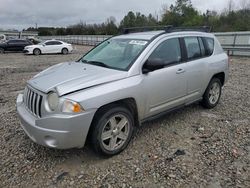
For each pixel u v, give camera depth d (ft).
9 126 15.26
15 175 10.39
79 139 10.37
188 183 9.81
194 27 17.11
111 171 10.64
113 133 11.53
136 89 11.94
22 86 27.20
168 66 13.87
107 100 10.77
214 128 14.90
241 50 55.57
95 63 13.73
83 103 10.11
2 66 44.83
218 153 12.01
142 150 12.30
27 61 54.19
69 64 14.30
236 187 9.57
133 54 13.08
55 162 11.31
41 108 10.50
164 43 13.98
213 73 17.30
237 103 19.84
